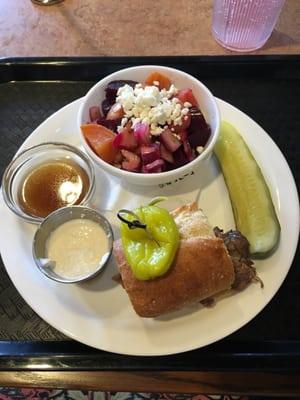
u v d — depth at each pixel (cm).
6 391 37
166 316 25
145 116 28
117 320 25
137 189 30
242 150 29
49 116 35
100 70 36
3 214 28
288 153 33
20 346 26
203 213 28
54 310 25
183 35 40
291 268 28
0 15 42
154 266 23
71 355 25
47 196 30
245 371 25
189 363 25
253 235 26
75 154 31
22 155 30
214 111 29
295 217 27
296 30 40
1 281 28
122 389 25
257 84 36
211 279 24
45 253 27
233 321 24
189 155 29
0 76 37
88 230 27
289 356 25
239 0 36
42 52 40
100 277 26
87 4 43
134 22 41
